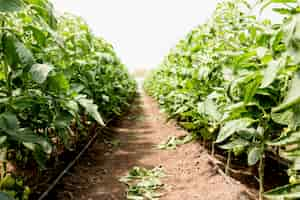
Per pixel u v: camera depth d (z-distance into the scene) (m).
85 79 4.01
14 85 2.31
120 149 5.65
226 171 3.58
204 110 2.88
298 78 1.11
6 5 1.47
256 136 2.22
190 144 5.34
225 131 2.22
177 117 6.73
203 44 4.18
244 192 2.98
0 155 2.11
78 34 4.08
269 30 2.34
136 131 7.82
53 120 2.70
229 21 3.43
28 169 3.43
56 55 3.17
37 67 1.79
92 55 4.79
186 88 4.15
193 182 3.63
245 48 2.43
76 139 4.79
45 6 1.93
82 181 3.70
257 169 3.81
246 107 2.20
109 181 3.82
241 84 2.27
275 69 1.36
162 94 8.12
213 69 3.41
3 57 2.00
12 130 1.69
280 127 2.22
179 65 5.59
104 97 5.18
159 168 4.31
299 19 1.08
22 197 2.40
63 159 4.31
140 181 3.82
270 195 1.33
